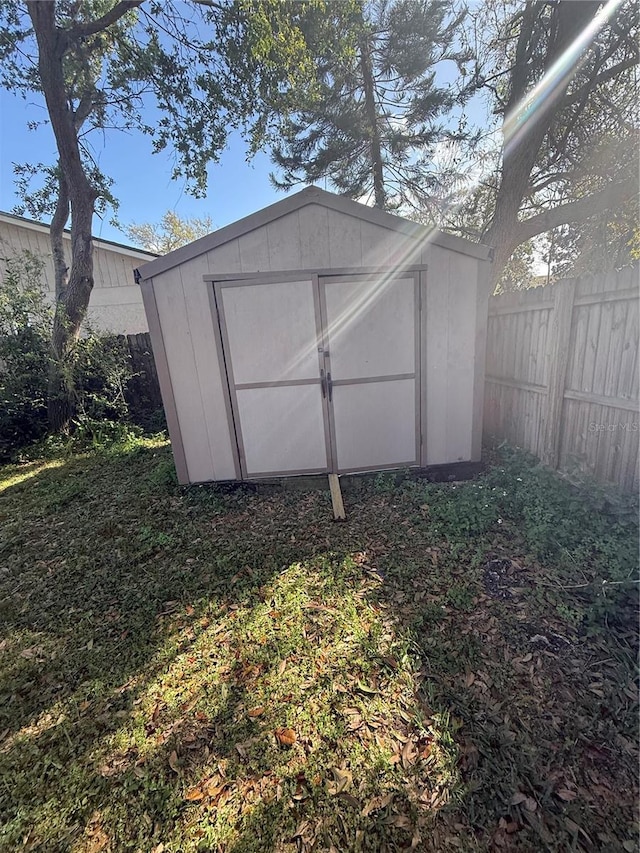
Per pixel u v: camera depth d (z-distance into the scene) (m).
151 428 7.07
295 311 3.80
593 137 6.12
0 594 2.71
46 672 2.04
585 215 6.10
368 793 1.41
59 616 2.46
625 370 2.89
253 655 2.04
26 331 6.29
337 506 3.53
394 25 7.70
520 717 1.63
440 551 2.80
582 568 2.46
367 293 3.80
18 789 1.50
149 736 1.67
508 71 5.97
